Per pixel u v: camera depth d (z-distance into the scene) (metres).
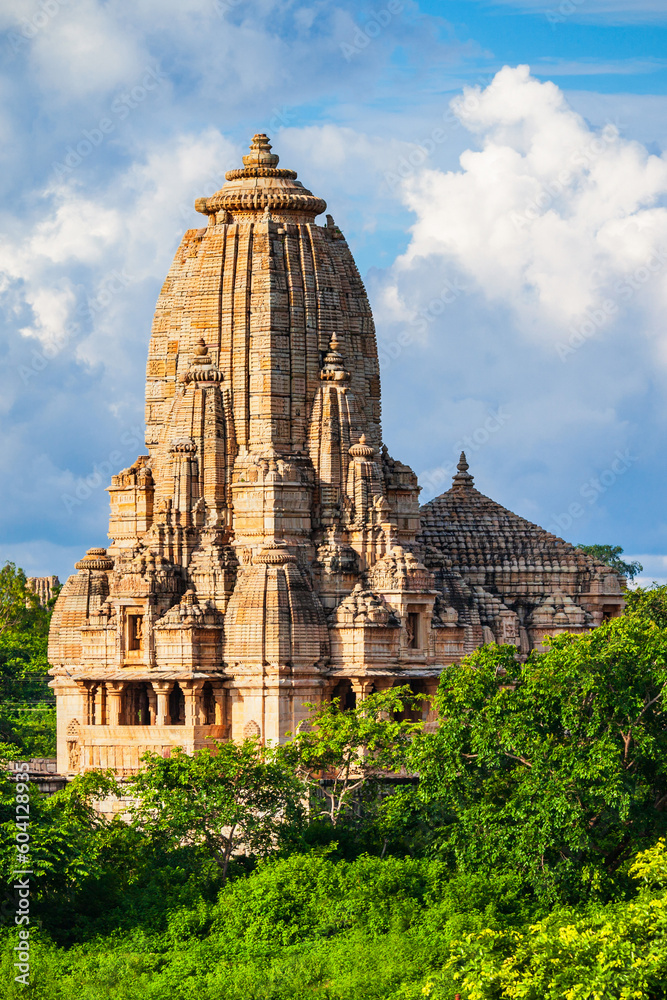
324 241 184.50
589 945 110.25
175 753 155.75
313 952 131.38
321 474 178.88
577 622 193.00
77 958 132.62
